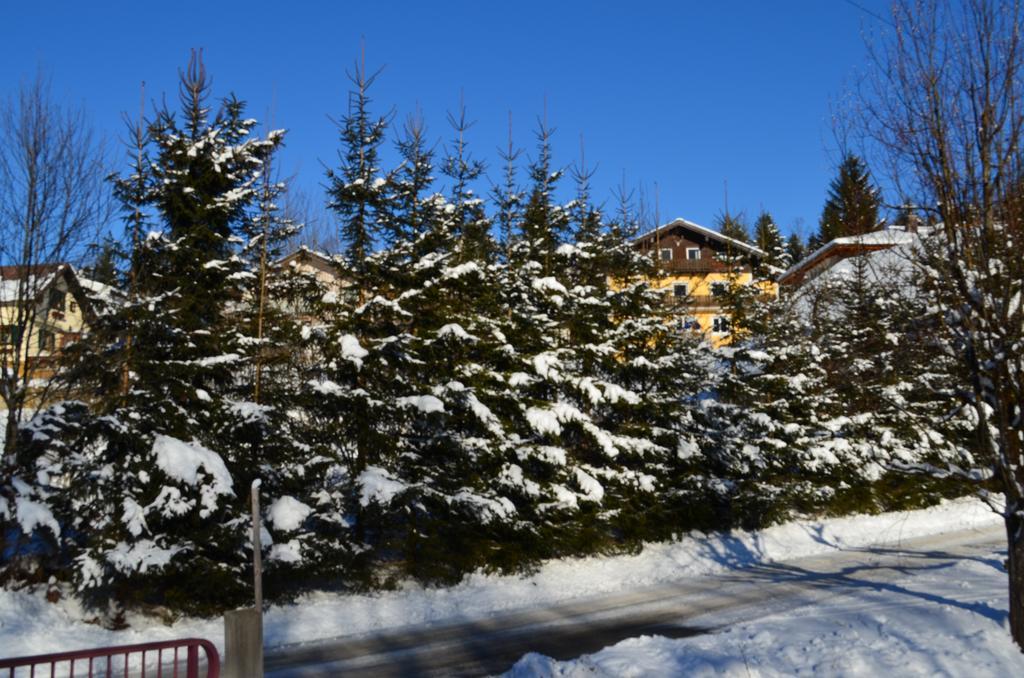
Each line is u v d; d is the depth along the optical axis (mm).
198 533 13984
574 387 20938
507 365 20547
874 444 27062
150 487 14039
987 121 9984
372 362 17266
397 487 16188
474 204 22125
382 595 16531
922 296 11914
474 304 20281
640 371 22328
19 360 14008
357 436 17344
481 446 18469
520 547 18719
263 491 15828
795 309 28891
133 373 15219
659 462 22609
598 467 21812
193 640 7477
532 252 22922
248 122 17203
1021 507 10406
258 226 18125
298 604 15531
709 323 32312
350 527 17109
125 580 13477
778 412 27000
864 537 25188
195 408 15375
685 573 20016
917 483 27500
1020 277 10164
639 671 9867
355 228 18234
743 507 24266
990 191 10070
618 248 24594
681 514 22531
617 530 22453
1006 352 10219
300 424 17297
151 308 14375
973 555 21328
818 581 18422
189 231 15711
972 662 9609
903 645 10461
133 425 14102
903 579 17844
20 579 13930
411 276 18406
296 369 18391
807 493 26406
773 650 10742
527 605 16609
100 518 13805
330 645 13367
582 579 18922
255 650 7688
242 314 17281
